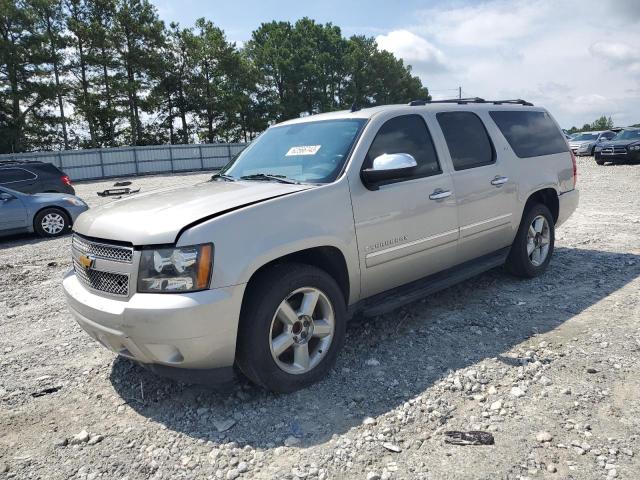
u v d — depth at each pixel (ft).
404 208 13.08
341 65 219.61
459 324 14.39
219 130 187.62
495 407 10.00
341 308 11.70
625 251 21.58
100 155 121.49
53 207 36.63
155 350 9.80
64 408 11.10
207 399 11.04
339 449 8.98
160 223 9.96
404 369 11.89
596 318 14.26
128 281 9.91
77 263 11.64
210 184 13.21
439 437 9.18
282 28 213.25
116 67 158.61
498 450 8.69
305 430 9.67
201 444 9.46
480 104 17.12
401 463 8.51
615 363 11.52
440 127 14.92
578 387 10.57
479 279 18.43
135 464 8.98
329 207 11.53
